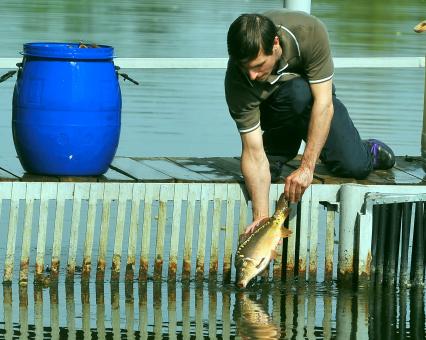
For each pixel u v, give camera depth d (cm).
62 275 1533
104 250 1505
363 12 5138
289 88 1440
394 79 3369
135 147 2341
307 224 1534
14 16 4494
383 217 1556
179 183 1505
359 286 1535
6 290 1470
